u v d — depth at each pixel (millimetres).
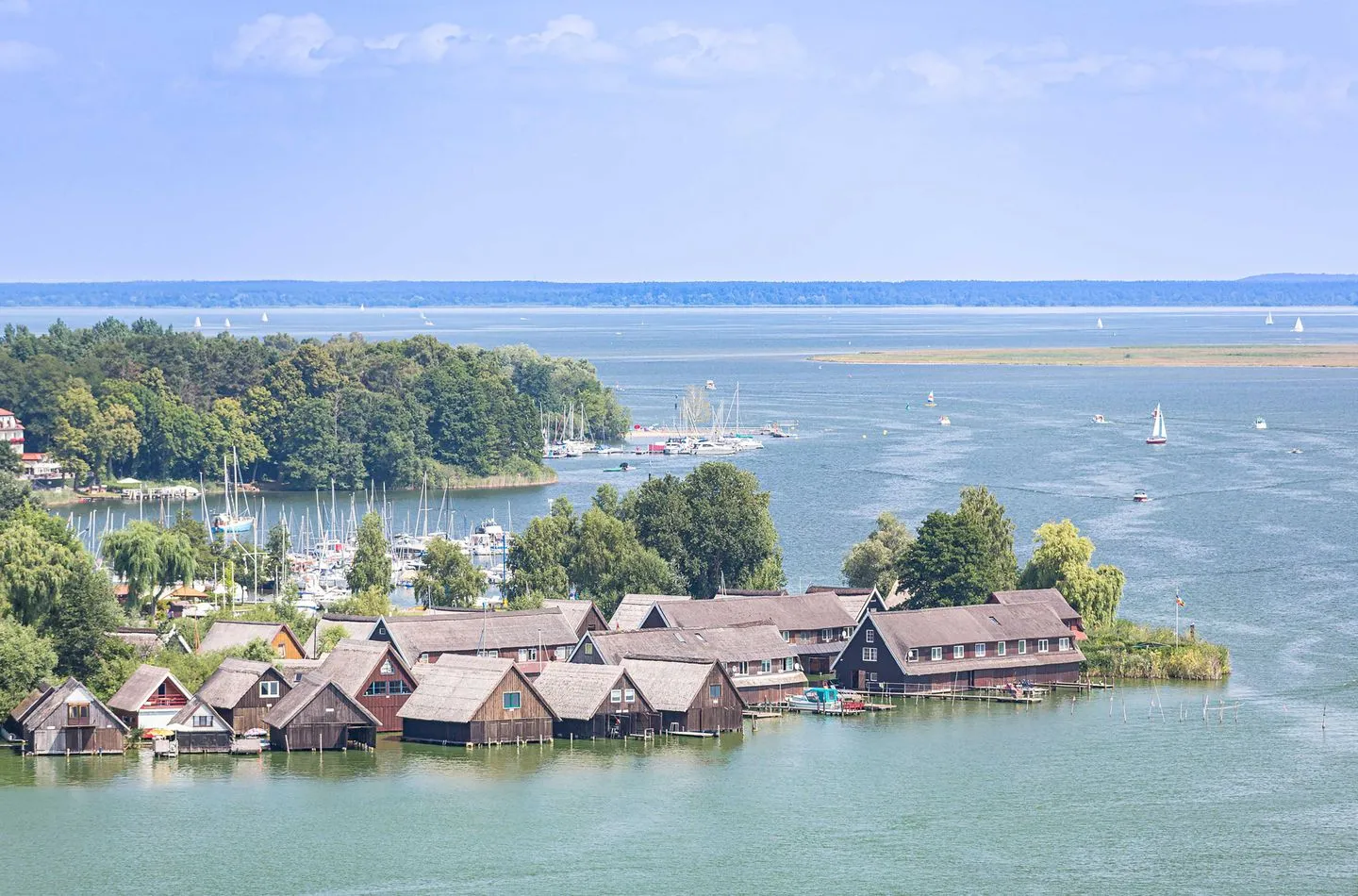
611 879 137875
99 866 139875
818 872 139375
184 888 135625
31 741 170125
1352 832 149000
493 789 159750
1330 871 139625
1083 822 151625
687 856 142750
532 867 140500
